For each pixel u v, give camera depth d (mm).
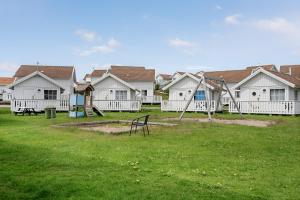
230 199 6562
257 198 6707
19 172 8211
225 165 9492
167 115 31562
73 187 7012
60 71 61250
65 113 34031
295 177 8359
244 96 35156
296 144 13281
